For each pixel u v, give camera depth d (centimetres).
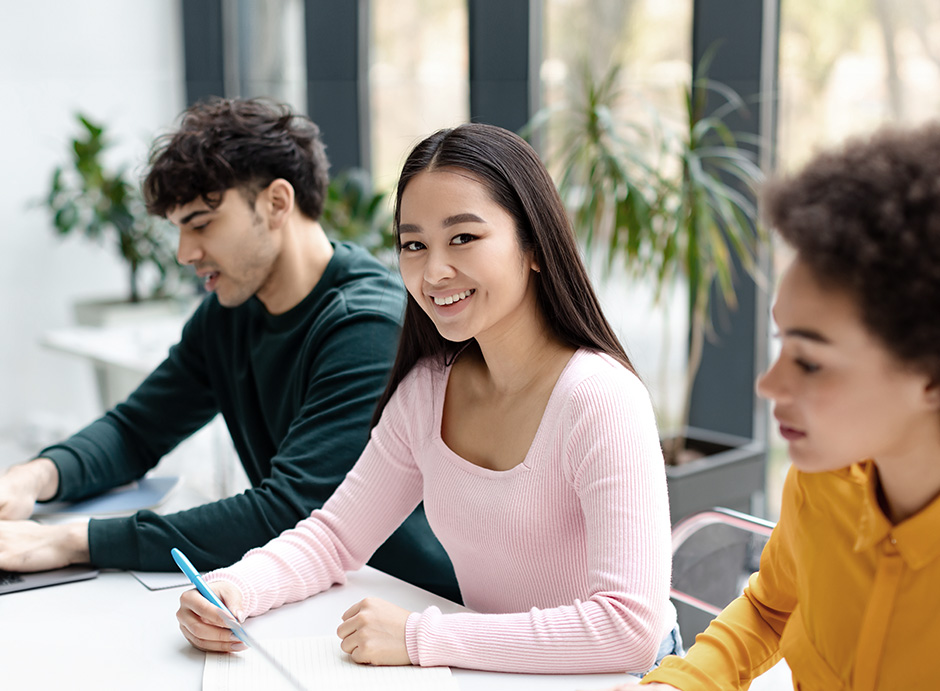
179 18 502
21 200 468
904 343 68
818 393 74
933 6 238
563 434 115
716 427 307
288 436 156
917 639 82
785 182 75
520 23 350
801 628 95
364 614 112
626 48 317
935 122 72
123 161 491
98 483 177
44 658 114
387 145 430
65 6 469
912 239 66
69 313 486
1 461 436
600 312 122
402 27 410
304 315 171
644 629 105
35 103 466
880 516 82
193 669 111
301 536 133
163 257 466
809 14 266
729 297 263
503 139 118
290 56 471
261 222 165
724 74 288
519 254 116
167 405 192
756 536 158
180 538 142
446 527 127
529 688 105
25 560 140
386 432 136
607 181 262
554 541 118
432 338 132
